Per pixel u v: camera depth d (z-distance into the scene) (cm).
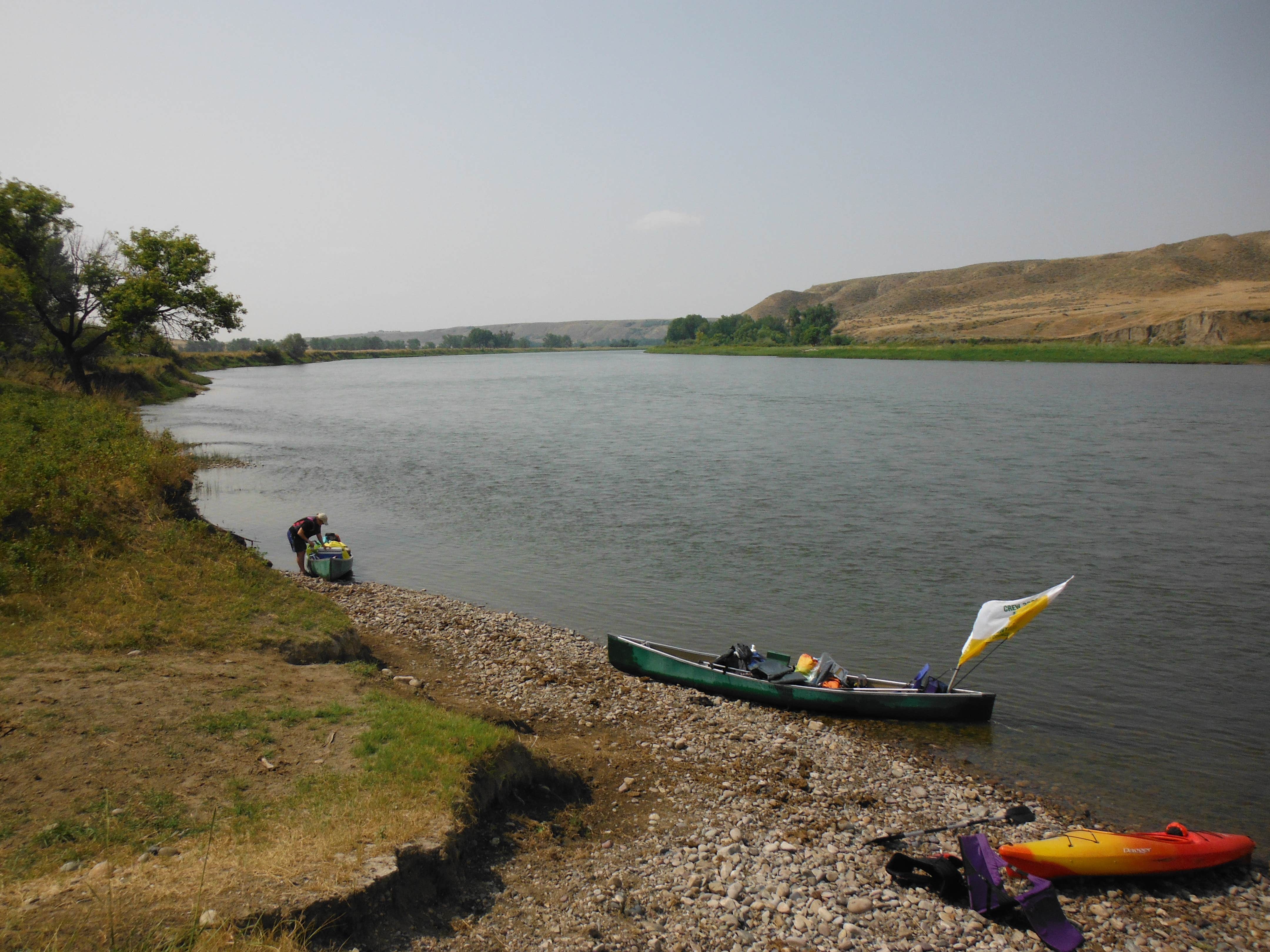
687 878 921
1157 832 1080
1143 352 12875
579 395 8712
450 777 931
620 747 1290
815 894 912
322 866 741
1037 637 1834
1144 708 1495
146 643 1281
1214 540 2638
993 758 1316
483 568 2378
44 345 5150
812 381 10250
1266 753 1328
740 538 2695
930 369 12156
